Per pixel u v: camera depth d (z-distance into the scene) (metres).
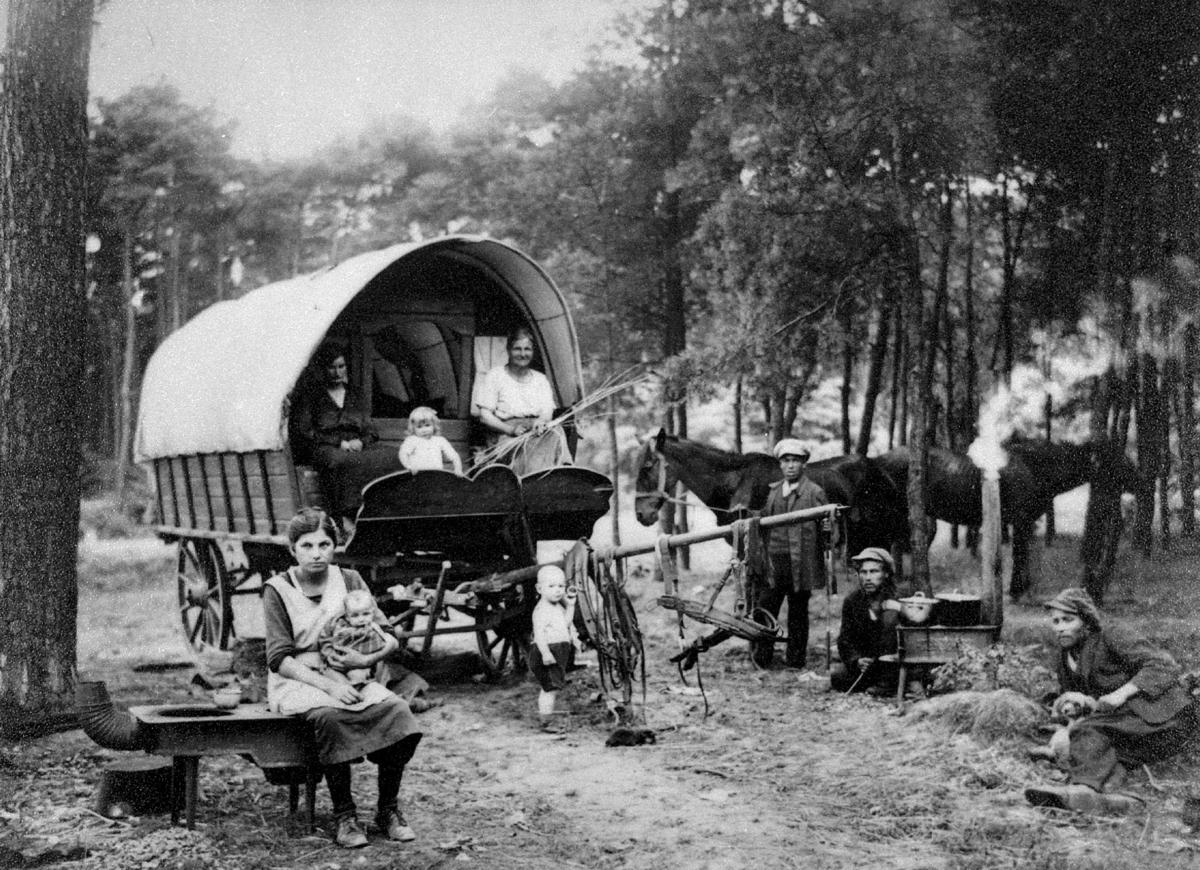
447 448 9.19
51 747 6.80
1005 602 11.58
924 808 5.70
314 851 5.08
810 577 9.35
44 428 7.23
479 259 10.21
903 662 7.95
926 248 14.30
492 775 6.55
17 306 7.26
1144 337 11.12
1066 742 6.15
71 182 7.45
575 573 7.86
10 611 7.11
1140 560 10.83
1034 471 11.94
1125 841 5.19
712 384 12.14
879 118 11.13
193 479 10.94
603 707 8.31
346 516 8.79
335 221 26.56
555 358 10.68
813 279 11.91
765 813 5.72
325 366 9.50
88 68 7.60
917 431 10.56
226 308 11.12
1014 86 11.22
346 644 5.21
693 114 15.06
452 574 9.16
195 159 26.03
